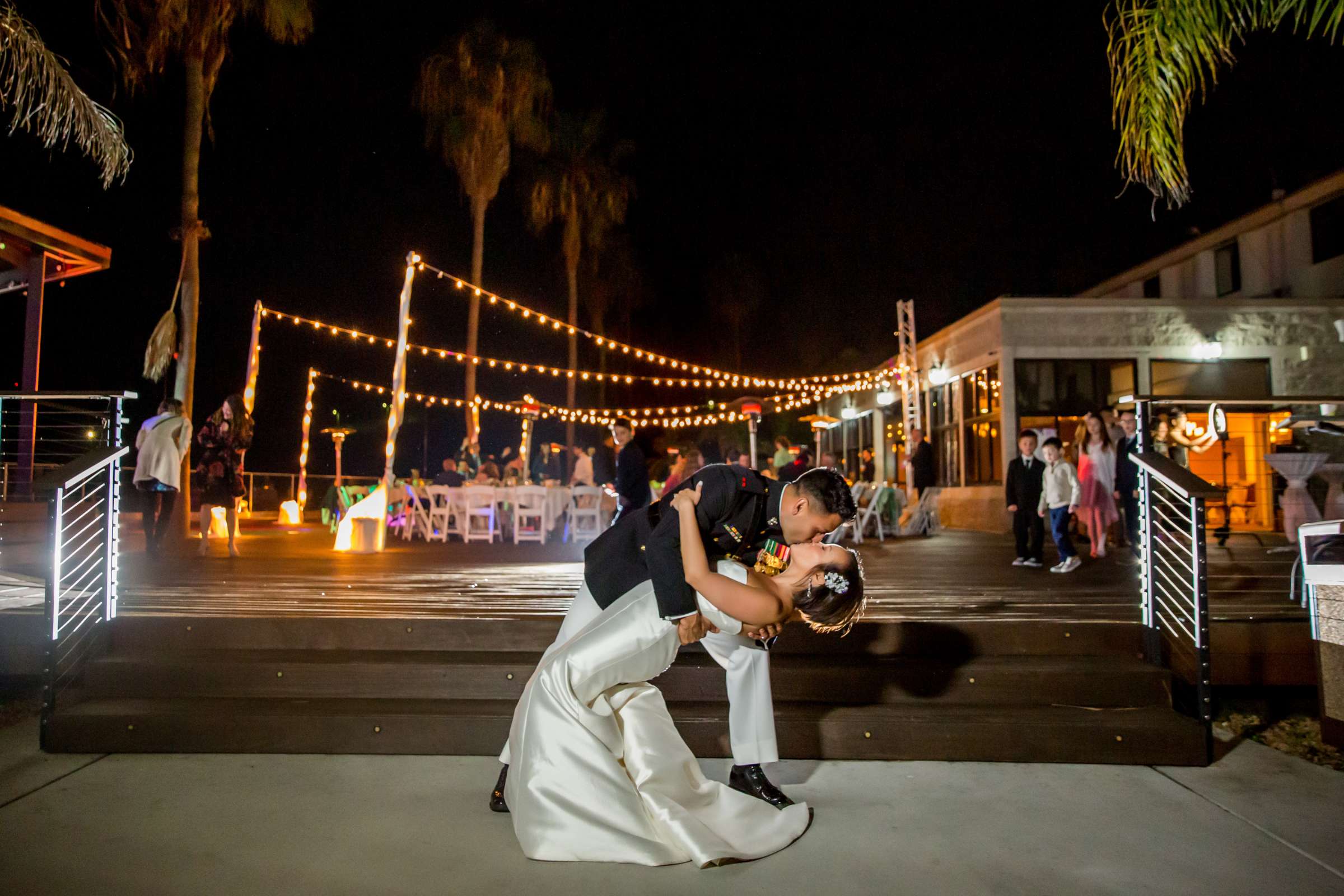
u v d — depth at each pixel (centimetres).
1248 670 484
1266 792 379
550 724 320
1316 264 1650
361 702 445
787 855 313
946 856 312
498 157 2327
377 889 283
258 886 284
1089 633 485
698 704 439
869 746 418
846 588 309
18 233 1084
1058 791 380
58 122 604
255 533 1541
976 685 451
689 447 868
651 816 316
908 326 1856
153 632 486
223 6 1143
